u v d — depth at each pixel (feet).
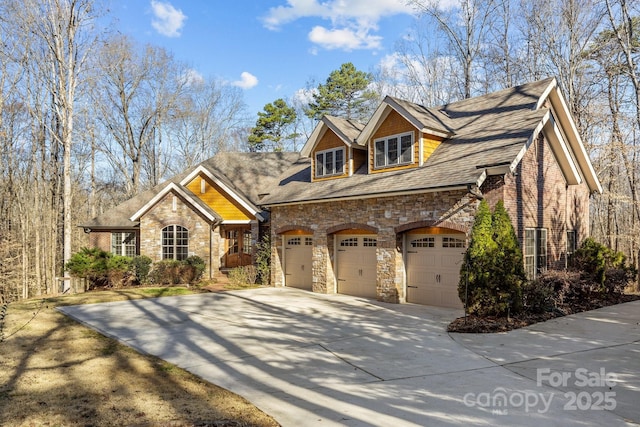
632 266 57.00
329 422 17.16
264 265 66.23
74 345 30.32
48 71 82.64
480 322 35.42
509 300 36.40
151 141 141.18
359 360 26.35
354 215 51.98
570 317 38.86
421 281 46.73
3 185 93.56
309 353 28.07
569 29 78.59
